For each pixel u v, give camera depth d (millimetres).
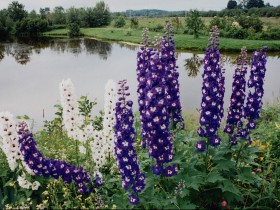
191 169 5750
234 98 6270
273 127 8422
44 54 49719
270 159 7086
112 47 57406
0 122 6238
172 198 5191
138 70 5891
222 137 8078
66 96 6996
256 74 6172
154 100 5066
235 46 49406
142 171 6117
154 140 5195
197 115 15617
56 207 5684
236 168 6164
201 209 5543
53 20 110188
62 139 9422
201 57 43344
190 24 61594
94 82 29359
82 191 5969
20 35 90188
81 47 58375
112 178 6484
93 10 106812
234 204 6078
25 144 5738
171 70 6137
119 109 5059
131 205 5293
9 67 38938
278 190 6375
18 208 5832
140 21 107562
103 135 7395
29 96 25422
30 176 6125
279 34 57531
